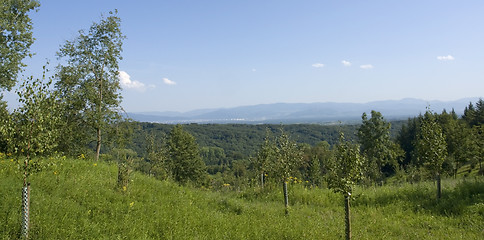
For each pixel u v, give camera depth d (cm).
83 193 924
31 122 639
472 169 3572
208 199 1277
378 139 3900
